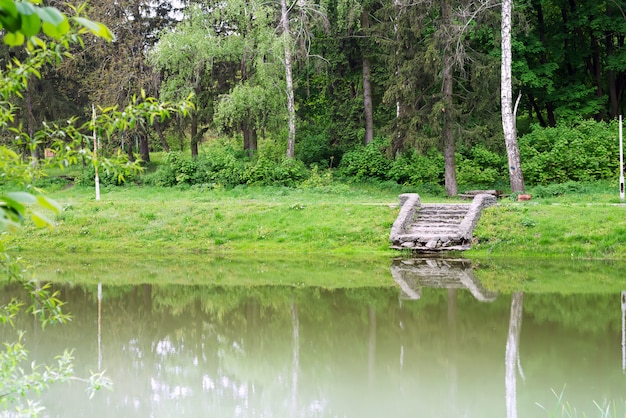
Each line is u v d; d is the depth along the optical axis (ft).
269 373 33.42
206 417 27.07
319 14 114.32
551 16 129.29
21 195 6.33
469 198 93.56
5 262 15.25
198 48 108.06
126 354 37.19
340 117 129.29
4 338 40.42
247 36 112.27
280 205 84.84
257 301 50.93
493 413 26.91
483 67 91.25
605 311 44.75
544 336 38.91
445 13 94.58
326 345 38.60
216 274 63.36
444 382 31.27
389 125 99.35
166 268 67.10
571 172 103.19
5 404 17.62
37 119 128.16
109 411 27.94
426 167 109.60
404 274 61.11
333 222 79.41
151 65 117.70
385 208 80.64
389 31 107.14
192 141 128.06
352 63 128.67
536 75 118.93
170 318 45.88
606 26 116.67
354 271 63.36
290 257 72.95
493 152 103.04
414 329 41.60
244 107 108.58
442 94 95.40
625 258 66.44
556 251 68.85
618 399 28.30
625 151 102.47
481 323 42.45
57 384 32.17
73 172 132.16
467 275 59.72
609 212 72.43
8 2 6.14
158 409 28.12
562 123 112.88
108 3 118.83
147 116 15.64
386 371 33.42
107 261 72.08
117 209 87.86
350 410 27.76
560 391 29.53
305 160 123.65
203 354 37.19
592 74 130.41
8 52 108.47
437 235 72.38
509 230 72.18
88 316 46.73
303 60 121.80
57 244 81.46
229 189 109.09
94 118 15.72
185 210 86.02
